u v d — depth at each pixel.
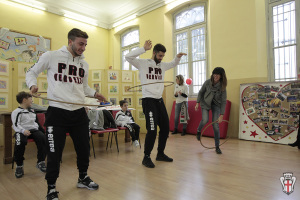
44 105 4.88
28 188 2.00
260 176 2.14
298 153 3.07
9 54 5.51
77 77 1.79
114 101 5.53
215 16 4.93
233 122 4.57
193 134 5.00
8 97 4.40
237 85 4.55
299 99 3.65
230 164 2.58
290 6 4.11
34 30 6.04
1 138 4.23
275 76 4.29
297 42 4.01
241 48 4.50
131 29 7.37
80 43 1.70
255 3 4.30
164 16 6.04
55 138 1.64
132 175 2.26
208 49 5.34
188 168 2.45
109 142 4.33
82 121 1.82
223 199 1.64
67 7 6.68
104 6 6.96
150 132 2.52
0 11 5.41
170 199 1.66
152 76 2.59
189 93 5.80
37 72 1.65
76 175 2.34
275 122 3.87
